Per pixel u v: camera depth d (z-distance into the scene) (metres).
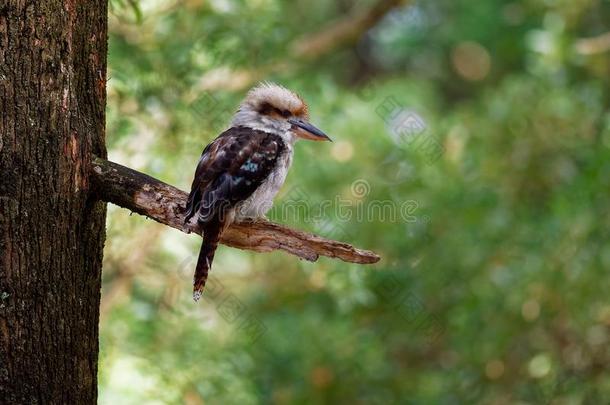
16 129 6.79
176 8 12.93
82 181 7.06
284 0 16.67
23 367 6.77
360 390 14.32
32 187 6.81
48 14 6.88
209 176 8.30
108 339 12.38
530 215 14.77
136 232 12.75
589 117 15.04
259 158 8.45
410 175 14.12
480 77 22.84
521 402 13.89
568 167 14.92
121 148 12.13
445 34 21.55
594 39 16.19
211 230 7.91
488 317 14.05
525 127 15.22
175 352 12.80
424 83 20.41
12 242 6.75
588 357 13.83
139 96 12.32
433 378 14.60
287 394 14.19
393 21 21.98
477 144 15.17
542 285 13.72
